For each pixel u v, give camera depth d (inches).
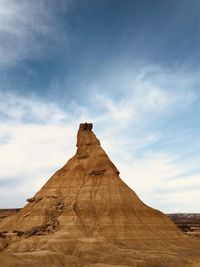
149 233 6786.4
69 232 6496.1
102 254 5757.9
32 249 6023.6
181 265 5570.9
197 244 6894.7
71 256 5615.2
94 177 7657.5
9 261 5044.3
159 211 7440.9
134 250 6043.3
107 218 6934.1
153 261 5585.6
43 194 7618.1
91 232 6683.1
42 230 6752.0
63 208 7204.7
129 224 6845.5
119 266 5123.0
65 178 7805.1
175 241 6820.9
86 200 7234.3
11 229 7175.2
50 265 5182.1
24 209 7573.8
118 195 7288.4
